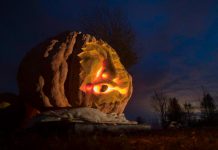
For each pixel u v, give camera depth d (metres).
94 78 11.91
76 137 7.81
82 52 11.86
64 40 12.05
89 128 9.39
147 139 8.22
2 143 7.68
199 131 10.04
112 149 6.67
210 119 19.80
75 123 9.23
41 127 9.75
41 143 7.05
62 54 11.66
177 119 21.88
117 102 12.60
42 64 11.43
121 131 10.07
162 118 23.41
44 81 11.32
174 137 8.65
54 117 10.20
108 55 12.69
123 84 12.80
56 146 6.69
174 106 23.33
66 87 11.59
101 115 11.02
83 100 11.55
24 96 11.98
